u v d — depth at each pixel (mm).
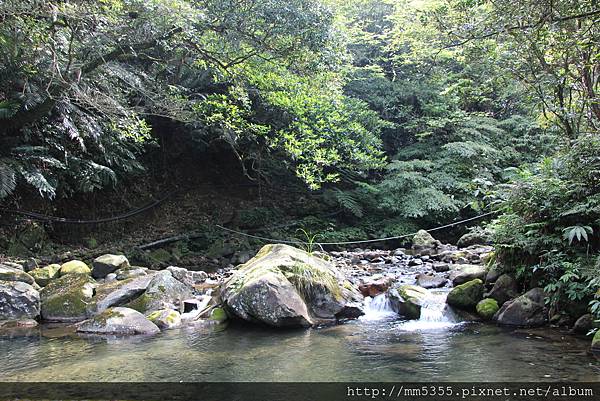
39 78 7066
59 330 5254
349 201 13359
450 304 5637
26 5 5586
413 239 11633
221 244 11367
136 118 8414
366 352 4203
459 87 7957
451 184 13102
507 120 14234
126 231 11258
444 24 5492
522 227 5531
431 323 5422
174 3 6445
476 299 5613
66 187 9188
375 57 15852
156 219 12172
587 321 4621
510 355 3984
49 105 7207
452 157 13891
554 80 5742
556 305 5074
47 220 9258
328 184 14375
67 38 6824
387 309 6070
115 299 6027
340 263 9070
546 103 6297
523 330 4895
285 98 10141
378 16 18016
